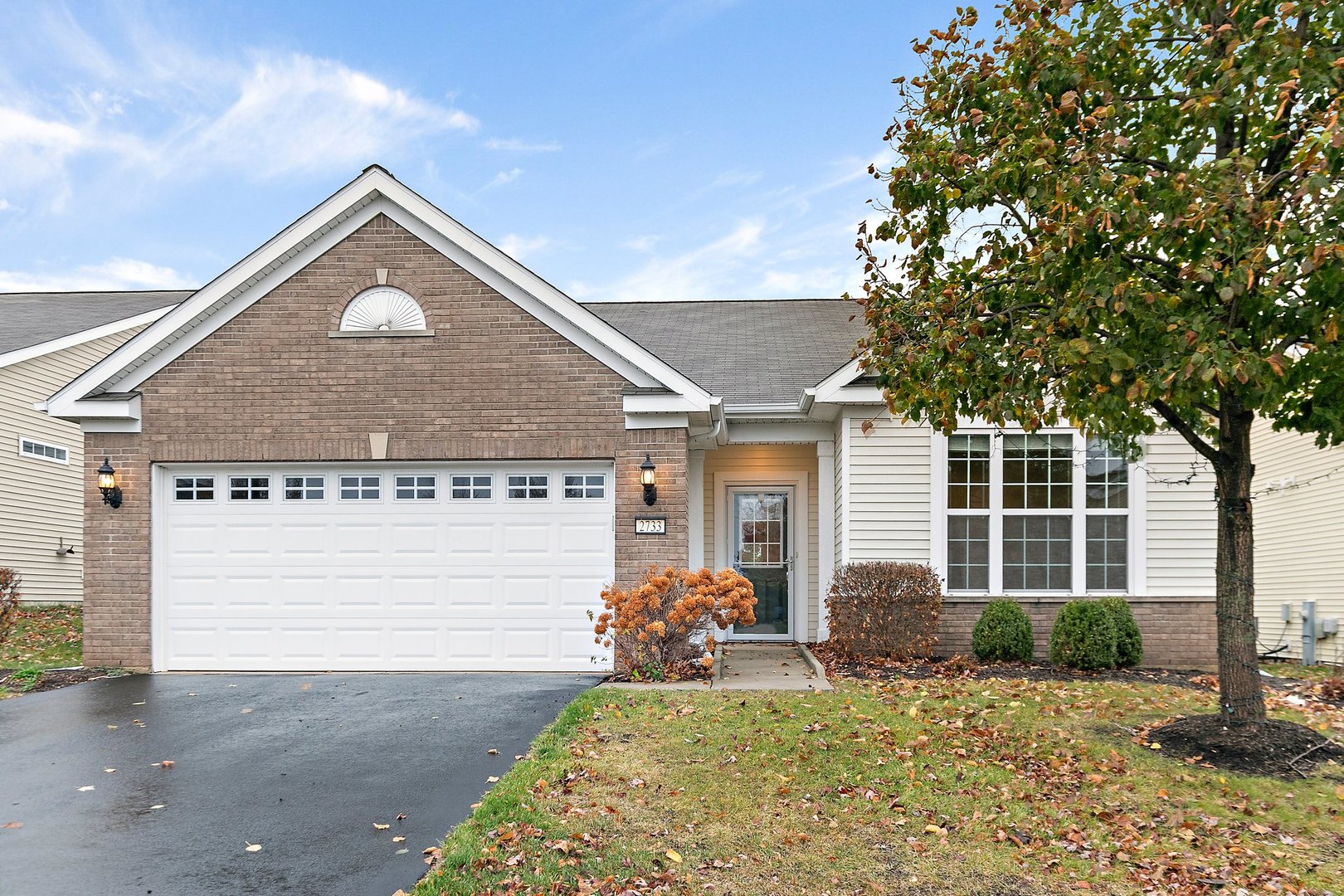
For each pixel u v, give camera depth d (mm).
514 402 10477
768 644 13406
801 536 13555
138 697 8945
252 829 5293
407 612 10539
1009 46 6246
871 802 5625
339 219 10602
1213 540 11211
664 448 10383
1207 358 4953
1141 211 5324
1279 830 5195
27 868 4750
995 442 11500
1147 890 4504
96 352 18609
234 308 10625
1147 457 11281
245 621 10555
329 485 10648
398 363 10547
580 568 10492
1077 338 5566
